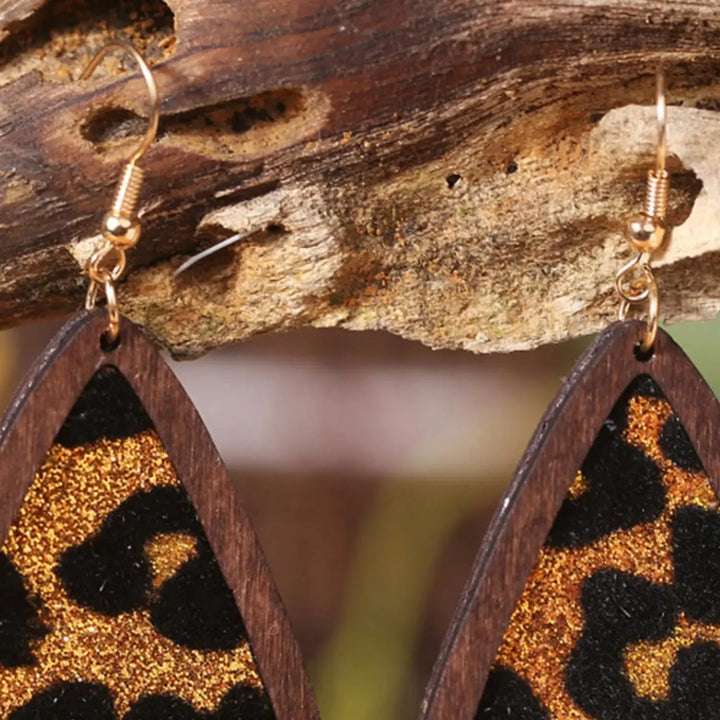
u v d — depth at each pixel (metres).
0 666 0.32
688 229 0.32
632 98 0.33
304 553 0.39
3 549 0.31
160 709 0.32
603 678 0.32
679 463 0.32
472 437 0.40
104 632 0.32
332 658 0.39
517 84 0.32
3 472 0.31
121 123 0.32
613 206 0.33
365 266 0.33
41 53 0.32
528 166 0.33
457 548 0.39
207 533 0.32
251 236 0.32
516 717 0.32
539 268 0.33
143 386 0.32
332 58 0.32
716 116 0.32
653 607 0.32
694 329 0.39
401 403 0.40
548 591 0.32
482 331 0.33
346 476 0.40
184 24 0.32
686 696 0.32
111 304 0.32
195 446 0.32
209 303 0.33
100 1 0.32
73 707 0.32
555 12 0.32
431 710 0.32
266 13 0.32
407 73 0.32
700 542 0.32
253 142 0.32
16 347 0.39
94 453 0.32
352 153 0.32
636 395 0.32
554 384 0.40
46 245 0.32
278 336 0.40
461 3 0.32
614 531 0.32
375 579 0.39
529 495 0.32
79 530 0.32
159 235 0.32
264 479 0.40
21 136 0.32
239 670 0.32
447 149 0.32
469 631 0.32
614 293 0.33
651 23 0.32
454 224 0.33
